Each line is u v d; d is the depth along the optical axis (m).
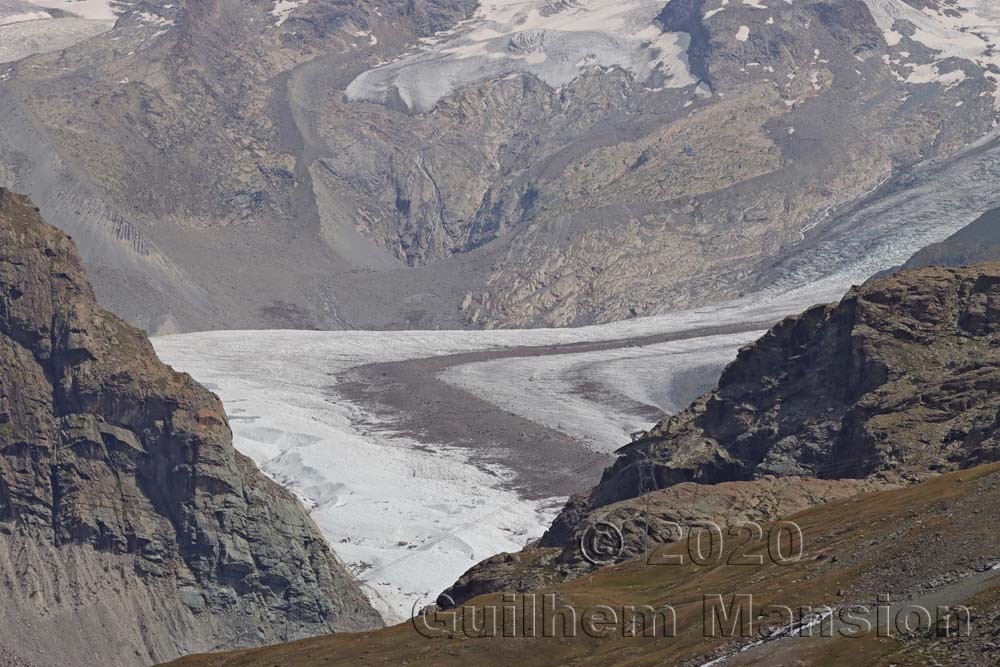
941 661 98.56
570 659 138.62
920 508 134.62
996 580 107.00
